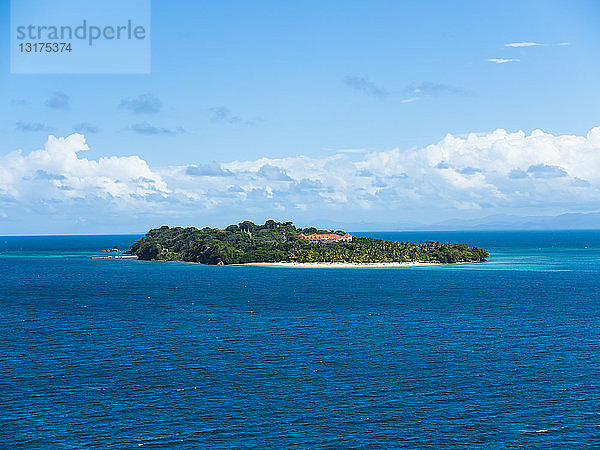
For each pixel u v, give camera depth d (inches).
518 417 3144.7
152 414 3186.5
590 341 4985.2
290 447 2783.0
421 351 4603.8
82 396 3474.4
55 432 2945.4
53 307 7268.7
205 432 2955.2
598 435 2918.3
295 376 3890.3
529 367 4099.4
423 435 2918.3
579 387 3631.9
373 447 2787.9
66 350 4653.1
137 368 4084.6
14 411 3225.9
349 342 4960.6
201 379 3818.9
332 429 2992.1
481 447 2787.9
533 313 6638.8
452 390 3582.7
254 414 3191.4
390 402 3371.1
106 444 2812.5
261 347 4761.3
